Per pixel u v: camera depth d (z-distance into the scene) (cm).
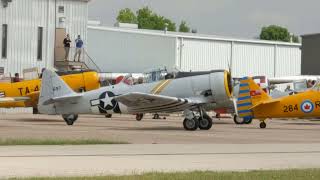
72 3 16500
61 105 9531
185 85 8831
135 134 7675
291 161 4778
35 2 16038
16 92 11162
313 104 9225
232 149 5700
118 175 3862
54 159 4778
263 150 5622
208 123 8725
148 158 4912
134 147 5812
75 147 5753
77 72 11294
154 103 8700
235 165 4506
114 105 9162
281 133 8312
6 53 15662
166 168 4297
